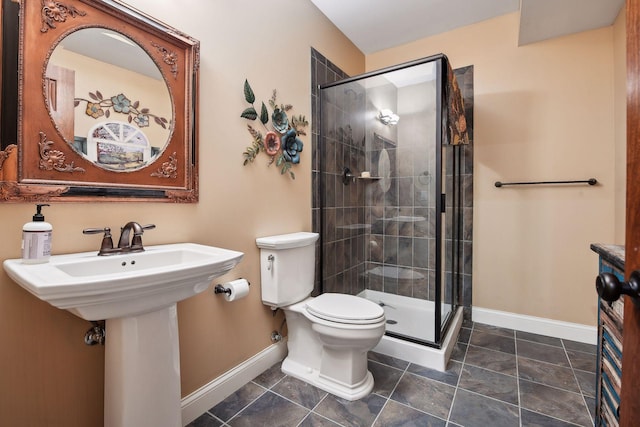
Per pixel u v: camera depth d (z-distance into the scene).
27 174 0.96
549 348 2.13
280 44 1.96
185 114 1.41
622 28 1.96
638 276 0.43
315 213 2.30
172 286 0.97
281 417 1.46
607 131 2.13
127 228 1.15
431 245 2.41
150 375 1.02
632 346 0.47
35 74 0.98
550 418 1.44
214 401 1.54
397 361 1.97
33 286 0.73
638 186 0.45
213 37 1.53
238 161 1.68
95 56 1.12
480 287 2.58
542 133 2.32
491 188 2.51
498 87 2.46
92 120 1.11
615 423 0.94
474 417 1.45
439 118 2.07
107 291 0.81
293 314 1.89
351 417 1.45
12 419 0.96
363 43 2.86
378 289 2.74
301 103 2.16
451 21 2.52
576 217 2.24
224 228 1.61
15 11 0.94
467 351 2.10
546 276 2.35
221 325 1.61
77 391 1.11
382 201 2.68
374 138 2.64
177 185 1.38
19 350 0.97
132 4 1.22
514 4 2.30
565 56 2.24
